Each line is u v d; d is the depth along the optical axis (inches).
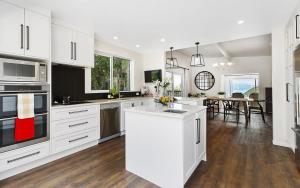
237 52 267.6
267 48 238.2
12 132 84.5
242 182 80.0
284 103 126.4
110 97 168.6
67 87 133.3
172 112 80.8
